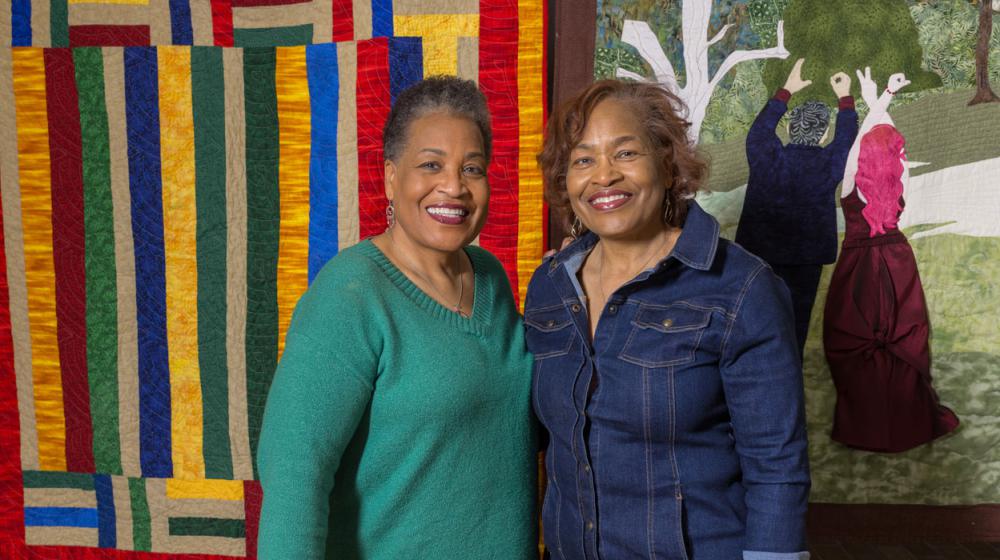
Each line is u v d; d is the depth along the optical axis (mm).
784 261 2236
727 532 1162
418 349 1150
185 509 2395
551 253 1422
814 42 2145
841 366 2256
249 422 2350
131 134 2273
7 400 2402
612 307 1215
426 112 1194
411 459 1151
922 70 2139
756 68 2168
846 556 2297
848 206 2199
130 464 2395
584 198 1215
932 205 2188
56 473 2416
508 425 1248
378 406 1135
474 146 1197
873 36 2135
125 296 2342
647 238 1262
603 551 1207
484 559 1219
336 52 2205
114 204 2311
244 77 2238
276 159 2258
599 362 1197
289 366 1080
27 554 2428
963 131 2150
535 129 2189
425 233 1194
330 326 1088
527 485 1289
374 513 1158
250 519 2377
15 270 2354
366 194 2234
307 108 2232
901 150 2166
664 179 1229
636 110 1196
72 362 2375
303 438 1049
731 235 2240
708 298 1156
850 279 2225
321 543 1044
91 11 2242
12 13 2256
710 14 2158
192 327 2334
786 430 1109
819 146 2182
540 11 2152
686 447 1163
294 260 2283
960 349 2234
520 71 2176
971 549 2312
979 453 2266
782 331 1118
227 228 2293
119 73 2254
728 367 1142
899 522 2314
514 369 1267
